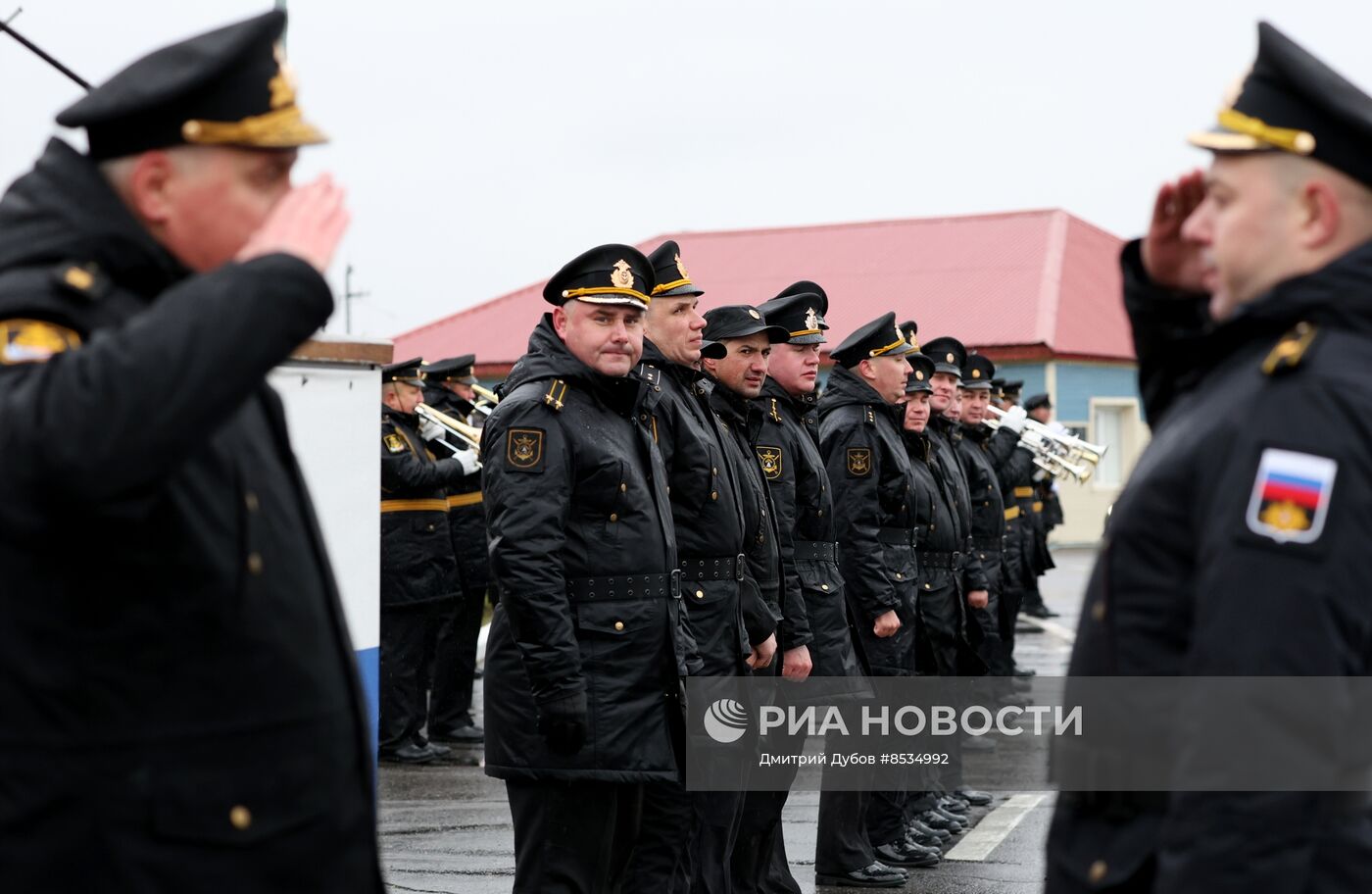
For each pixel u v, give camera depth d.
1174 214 2.51
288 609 2.20
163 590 2.05
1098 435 30.89
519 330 34.12
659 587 4.49
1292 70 2.15
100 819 2.02
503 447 4.38
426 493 9.04
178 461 1.91
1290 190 2.19
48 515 1.92
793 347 6.25
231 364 1.92
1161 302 2.53
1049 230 33.19
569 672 4.27
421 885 5.78
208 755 2.09
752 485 5.42
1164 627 2.17
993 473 10.05
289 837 2.16
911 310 31.31
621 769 4.38
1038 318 29.91
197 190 2.15
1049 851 2.37
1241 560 2.01
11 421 1.89
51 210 2.11
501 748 4.48
